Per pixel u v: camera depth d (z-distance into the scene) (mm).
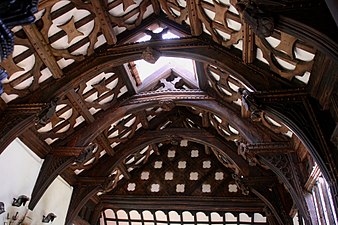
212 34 5961
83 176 10227
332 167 4402
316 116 4746
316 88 4625
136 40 7250
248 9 3785
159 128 10945
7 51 2180
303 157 6516
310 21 3445
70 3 5844
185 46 6316
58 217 9383
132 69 8547
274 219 9891
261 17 3682
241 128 7461
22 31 5715
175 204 11625
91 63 6863
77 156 8406
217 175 11961
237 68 5656
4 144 6277
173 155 12641
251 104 5082
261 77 5387
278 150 6879
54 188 9180
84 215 11336
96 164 10406
